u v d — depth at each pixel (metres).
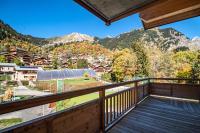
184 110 4.73
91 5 2.48
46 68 65.19
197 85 6.11
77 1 2.37
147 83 6.96
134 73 26.91
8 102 1.34
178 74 19.98
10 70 43.19
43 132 1.74
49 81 35.12
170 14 3.26
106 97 3.25
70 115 2.18
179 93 6.52
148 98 6.53
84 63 77.56
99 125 2.94
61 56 87.81
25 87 29.80
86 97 14.86
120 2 2.36
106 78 36.28
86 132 2.54
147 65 26.09
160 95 7.02
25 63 65.31
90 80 39.31
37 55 77.06
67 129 2.11
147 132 3.11
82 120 2.44
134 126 3.41
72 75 51.66
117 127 3.34
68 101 11.95
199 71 17.34
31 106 1.53
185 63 21.06
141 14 3.33
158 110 4.70
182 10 3.08
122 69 28.23
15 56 64.25
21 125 1.51
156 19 3.54
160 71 25.12
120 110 3.99
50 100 1.75
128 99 4.62
